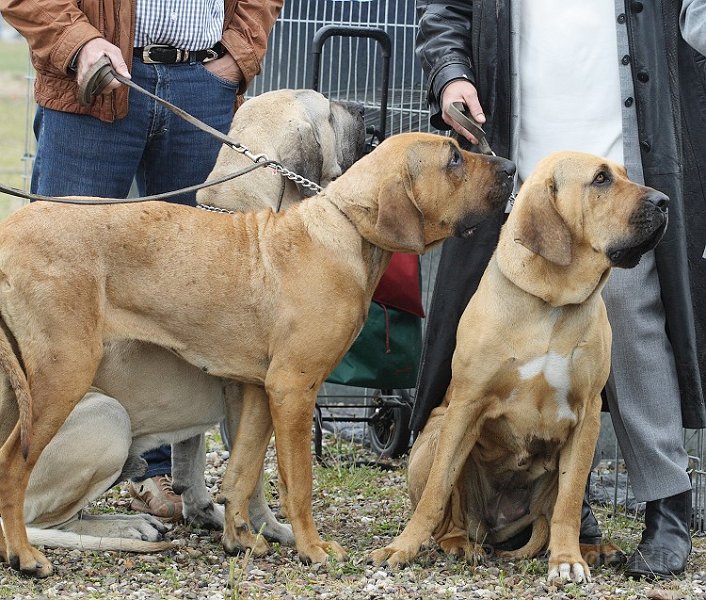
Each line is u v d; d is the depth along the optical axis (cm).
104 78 511
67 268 429
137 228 444
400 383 677
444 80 501
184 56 557
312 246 455
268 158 527
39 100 550
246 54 580
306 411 457
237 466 480
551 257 431
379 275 471
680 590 436
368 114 774
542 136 501
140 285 444
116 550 475
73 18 516
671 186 481
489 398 460
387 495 613
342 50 781
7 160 1628
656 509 481
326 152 555
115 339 444
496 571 461
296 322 450
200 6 555
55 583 430
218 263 452
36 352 427
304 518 465
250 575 446
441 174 461
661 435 479
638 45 482
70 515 485
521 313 448
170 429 491
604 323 456
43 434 430
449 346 513
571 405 456
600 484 646
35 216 435
